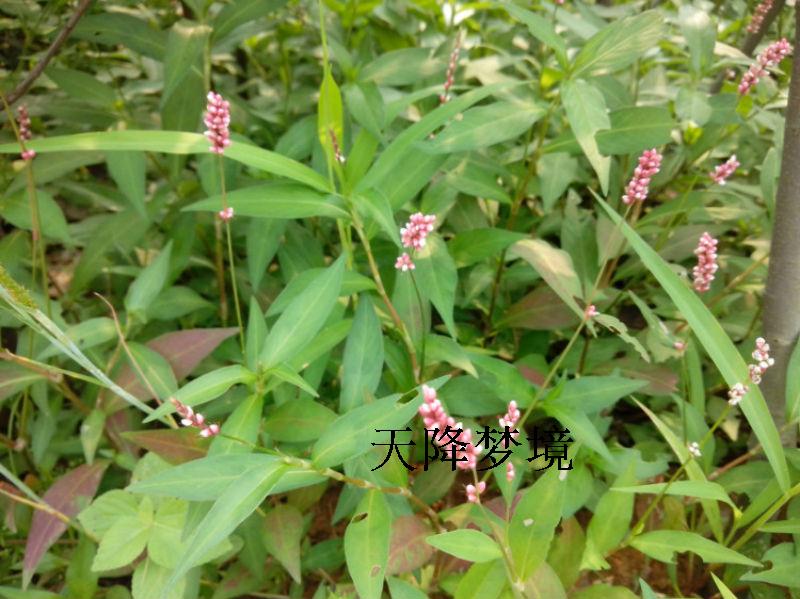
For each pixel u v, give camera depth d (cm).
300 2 52
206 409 33
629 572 34
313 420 28
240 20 37
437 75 43
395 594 24
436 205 36
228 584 31
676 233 41
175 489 22
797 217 28
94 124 41
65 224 35
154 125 41
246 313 43
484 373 32
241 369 26
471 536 23
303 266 37
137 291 32
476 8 50
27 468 37
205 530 20
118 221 38
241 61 60
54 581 34
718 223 44
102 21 37
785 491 26
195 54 35
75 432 39
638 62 44
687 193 38
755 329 40
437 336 30
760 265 40
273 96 52
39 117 52
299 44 51
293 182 29
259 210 28
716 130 41
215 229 42
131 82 50
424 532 26
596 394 29
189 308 37
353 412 23
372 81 35
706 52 35
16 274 37
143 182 35
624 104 40
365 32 48
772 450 25
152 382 30
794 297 30
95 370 22
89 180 54
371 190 28
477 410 31
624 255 45
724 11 54
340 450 22
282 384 31
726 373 25
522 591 24
